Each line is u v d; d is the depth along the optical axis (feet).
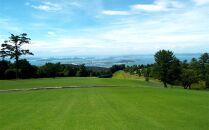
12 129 54.49
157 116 66.85
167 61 248.32
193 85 296.92
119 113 71.10
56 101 97.66
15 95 121.60
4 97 114.11
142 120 61.93
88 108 79.66
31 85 182.60
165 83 249.96
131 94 120.98
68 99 102.94
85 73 357.61
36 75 289.12
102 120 62.03
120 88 155.43
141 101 95.55
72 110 76.28
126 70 451.53
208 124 58.08
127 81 238.07
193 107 81.35
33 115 69.56
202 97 108.37
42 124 58.59
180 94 121.29
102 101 95.61
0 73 265.54
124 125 57.06
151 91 135.74
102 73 393.70
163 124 57.98
